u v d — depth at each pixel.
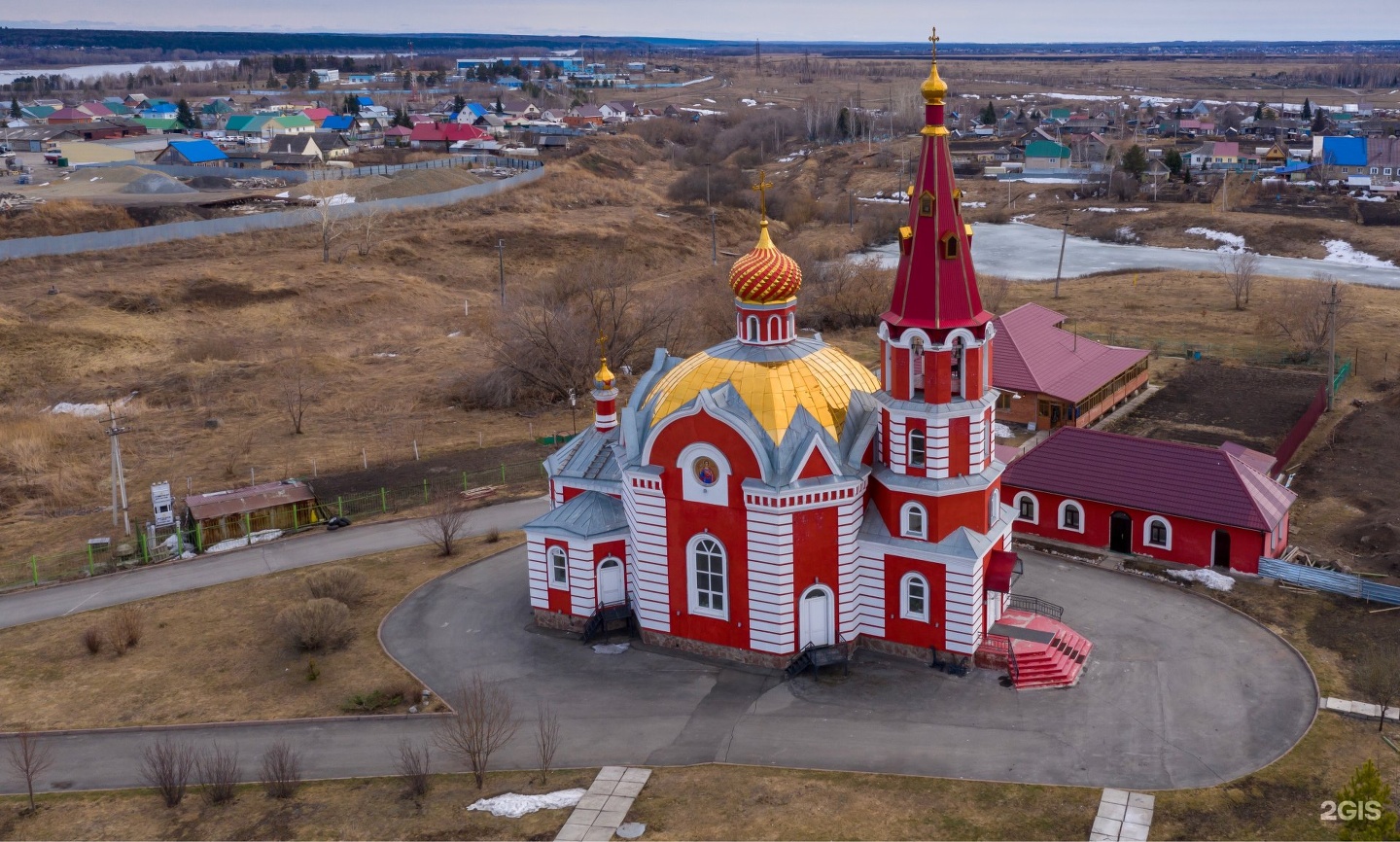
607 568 56.97
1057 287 139.88
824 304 126.81
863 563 52.81
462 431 93.19
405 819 42.69
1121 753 45.97
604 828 41.75
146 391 103.25
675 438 51.25
